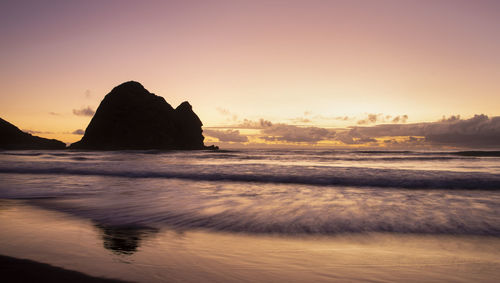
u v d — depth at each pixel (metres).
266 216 6.65
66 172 16.69
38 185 11.79
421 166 21.58
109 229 5.60
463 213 6.91
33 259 3.85
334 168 17.75
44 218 6.49
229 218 6.48
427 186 11.36
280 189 10.88
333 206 7.75
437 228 5.68
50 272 3.39
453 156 34.25
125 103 92.50
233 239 4.96
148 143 89.94
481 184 11.47
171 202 8.32
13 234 5.18
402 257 4.07
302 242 4.80
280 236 5.16
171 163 24.06
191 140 96.88
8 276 3.27
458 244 4.73
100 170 17.19
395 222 6.11
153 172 16.12
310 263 3.79
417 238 5.07
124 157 36.94
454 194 9.67
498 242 4.83
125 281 3.14
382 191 10.36
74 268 3.53
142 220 6.32
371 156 36.34
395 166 21.58
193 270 3.48
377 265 3.73
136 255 4.05
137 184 12.20
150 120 91.94
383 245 4.67
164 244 4.63
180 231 5.46
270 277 3.28
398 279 3.27
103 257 3.95
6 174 15.96
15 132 86.75
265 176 14.30
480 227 5.74
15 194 9.72
